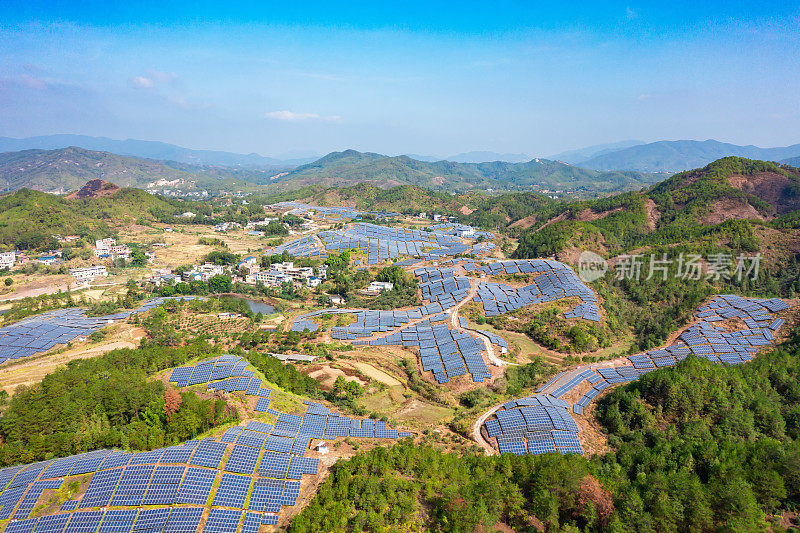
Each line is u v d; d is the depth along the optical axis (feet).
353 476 225.56
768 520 204.44
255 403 296.92
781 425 281.54
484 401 349.61
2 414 307.17
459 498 205.98
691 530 195.21
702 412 295.69
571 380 358.23
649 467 243.40
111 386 295.07
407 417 330.54
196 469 221.66
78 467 221.66
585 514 204.95
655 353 409.49
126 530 191.42
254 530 199.93
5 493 204.85
